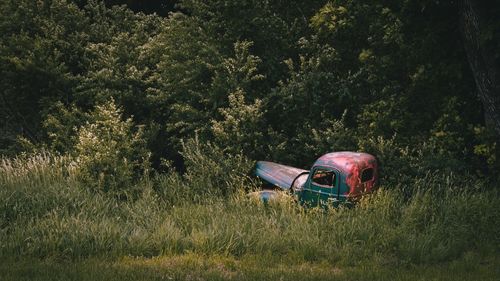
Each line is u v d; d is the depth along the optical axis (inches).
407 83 516.4
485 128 436.8
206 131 515.8
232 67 524.7
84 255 336.8
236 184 453.7
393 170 433.7
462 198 389.1
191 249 344.8
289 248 351.3
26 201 394.9
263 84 550.0
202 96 524.7
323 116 500.4
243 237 354.0
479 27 401.1
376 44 522.3
